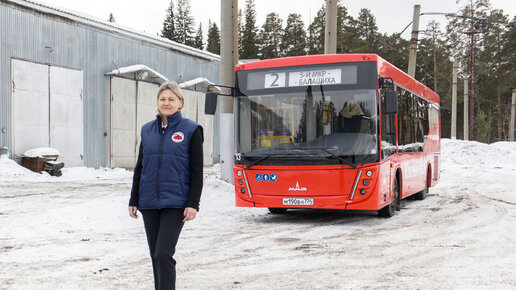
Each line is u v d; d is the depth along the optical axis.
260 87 10.29
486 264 6.37
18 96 19.92
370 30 75.19
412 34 25.73
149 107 26.53
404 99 12.23
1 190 14.40
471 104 66.81
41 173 19.70
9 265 6.08
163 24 83.75
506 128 85.31
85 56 22.91
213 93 9.84
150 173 4.05
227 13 14.77
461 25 64.00
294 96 10.02
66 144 22.03
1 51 19.25
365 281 5.53
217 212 11.80
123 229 9.09
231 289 5.18
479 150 41.38
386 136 10.23
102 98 23.80
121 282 5.39
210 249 7.36
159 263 3.91
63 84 21.84
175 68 28.75
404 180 12.12
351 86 9.79
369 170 9.52
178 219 4.03
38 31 20.70
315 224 10.08
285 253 7.09
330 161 9.65
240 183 10.31
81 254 6.83
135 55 25.80
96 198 12.98
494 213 11.57
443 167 35.88
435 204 13.73
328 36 17.41
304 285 5.36
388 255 6.96
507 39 66.88
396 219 10.76
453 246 7.62
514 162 39.81
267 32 76.75
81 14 23.12
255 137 10.23
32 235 8.18
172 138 4.07
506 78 67.19
